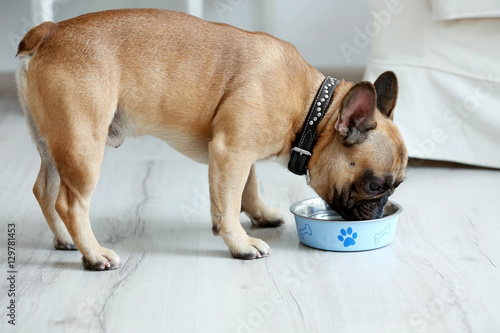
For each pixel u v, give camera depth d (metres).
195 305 1.71
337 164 2.00
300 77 2.07
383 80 2.10
